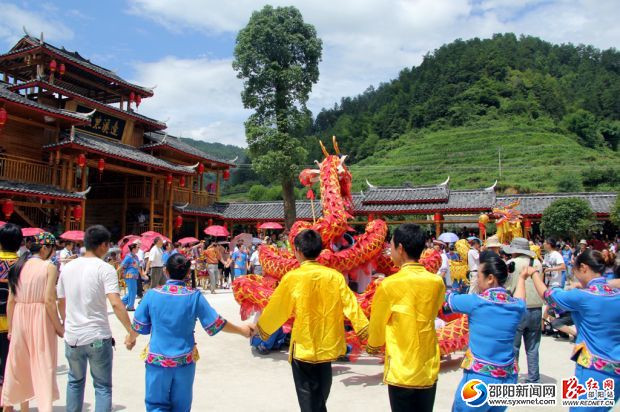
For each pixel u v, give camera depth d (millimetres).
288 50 32125
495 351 4133
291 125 31844
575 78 107938
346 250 8570
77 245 21250
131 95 30109
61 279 5199
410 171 75312
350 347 8242
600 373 4266
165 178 29656
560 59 119812
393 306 4273
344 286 4734
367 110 114688
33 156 23328
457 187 66062
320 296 4664
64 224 22547
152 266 15375
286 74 31125
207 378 7520
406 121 98500
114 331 11312
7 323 5793
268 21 31812
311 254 4812
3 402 5297
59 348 9430
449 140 84312
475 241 14469
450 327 8219
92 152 23672
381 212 31047
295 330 4660
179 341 4434
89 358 4973
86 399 6543
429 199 30328
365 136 98812
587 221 27719
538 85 95188
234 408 6137
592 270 4598
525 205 30328
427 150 82688
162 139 33438
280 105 32312
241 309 8789
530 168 68625
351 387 6957
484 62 101438
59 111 22203
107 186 31391
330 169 9516
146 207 30625
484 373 4102
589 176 59562
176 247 21484
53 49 24688
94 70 26969
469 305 4262
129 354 9023
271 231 36219
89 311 4980
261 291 8656
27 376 5371
